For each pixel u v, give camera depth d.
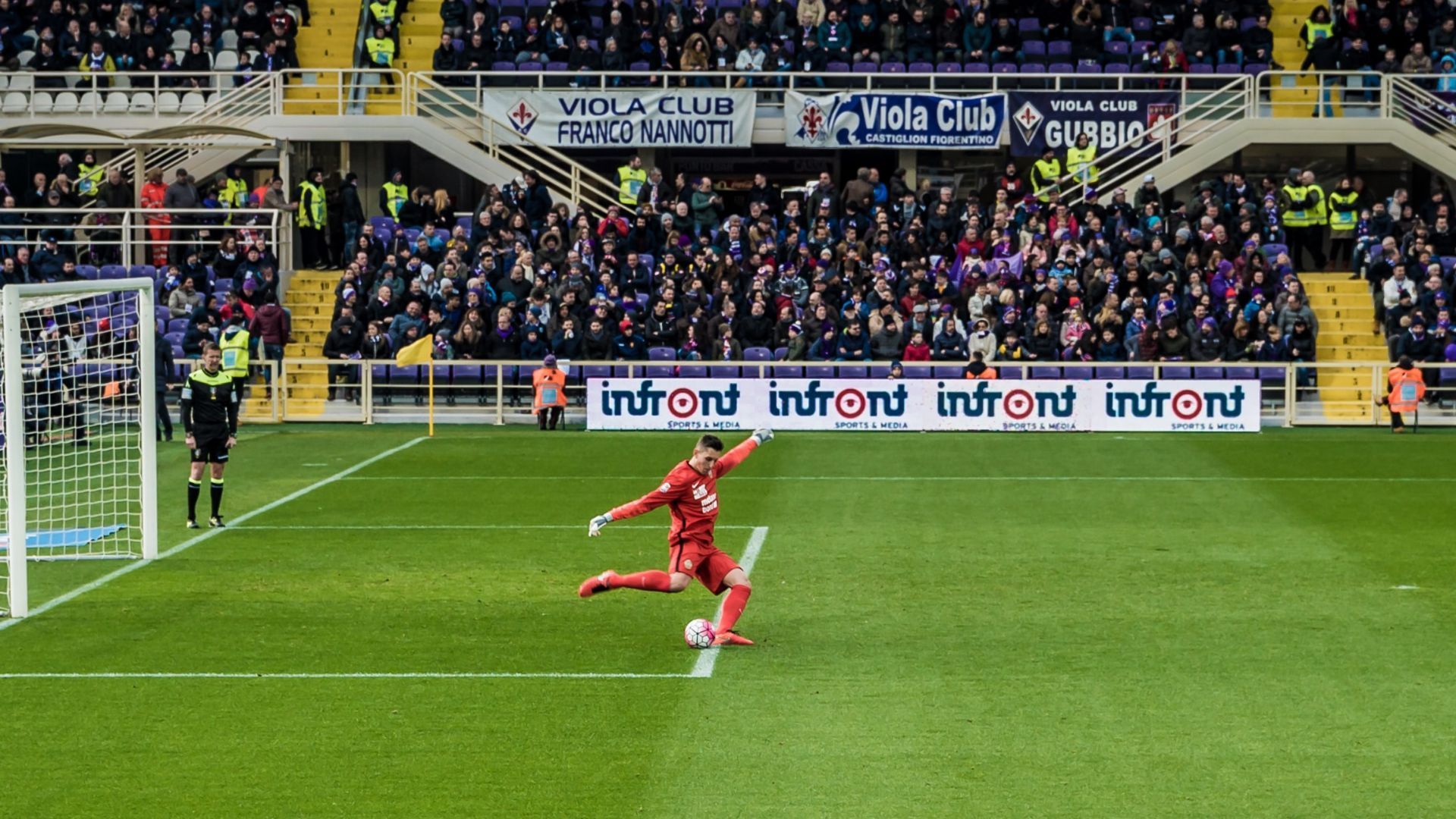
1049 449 45.19
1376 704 19.86
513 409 53.44
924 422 49.34
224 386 32.88
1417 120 63.03
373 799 16.64
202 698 20.38
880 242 56.06
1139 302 52.78
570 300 53.69
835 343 52.88
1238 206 57.94
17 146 63.81
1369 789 16.81
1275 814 16.09
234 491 38.00
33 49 68.38
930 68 66.25
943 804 16.44
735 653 22.55
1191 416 49.28
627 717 19.45
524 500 36.53
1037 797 16.61
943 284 54.41
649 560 29.59
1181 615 24.86
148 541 29.89
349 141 65.69
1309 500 36.22
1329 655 22.28
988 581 27.56
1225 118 63.34
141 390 29.77
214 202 61.41
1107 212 57.06
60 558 29.61
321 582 27.62
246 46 67.38
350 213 59.94
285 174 62.53
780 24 66.69
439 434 49.22
